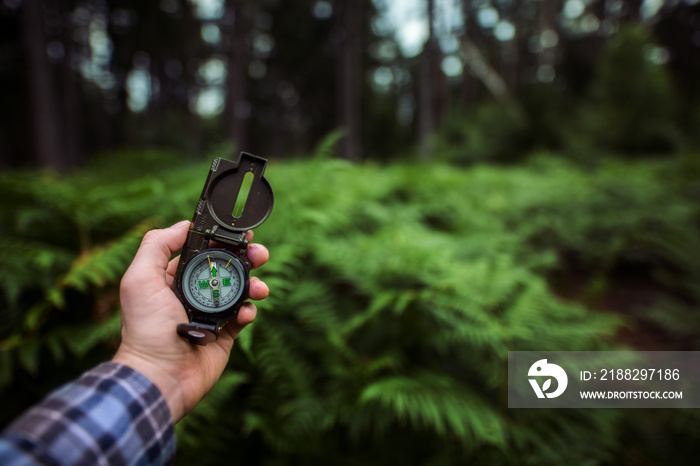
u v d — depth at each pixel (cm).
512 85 2758
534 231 445
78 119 1819
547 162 951
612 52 1228
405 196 458
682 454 187
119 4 2075
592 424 181
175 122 1555
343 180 400
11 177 250
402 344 203
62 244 229
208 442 160
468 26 2972
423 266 213
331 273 228
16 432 49
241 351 179
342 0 1820
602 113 1193
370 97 2559
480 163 1370
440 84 2755
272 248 191
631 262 466
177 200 235
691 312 293
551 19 2383
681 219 434
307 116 3120
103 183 341
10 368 159
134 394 63
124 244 190
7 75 1483
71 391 58
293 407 164
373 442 176
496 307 216
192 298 88
